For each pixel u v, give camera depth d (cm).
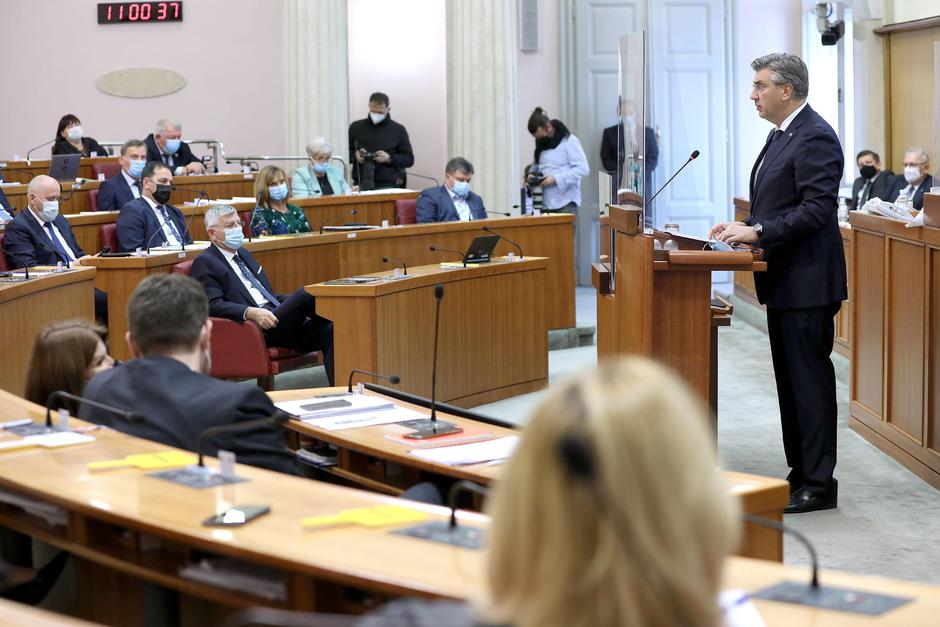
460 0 1086
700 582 94
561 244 831
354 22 1239
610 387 97
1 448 256
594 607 94
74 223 739
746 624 155
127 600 246
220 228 596
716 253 408
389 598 183
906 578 368
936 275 465
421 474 299
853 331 573
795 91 435
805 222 421
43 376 313
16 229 675
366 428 311
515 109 1092
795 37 1134
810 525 427
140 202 735
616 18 1189
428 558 184
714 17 1127
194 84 1249
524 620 95
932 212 462
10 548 279
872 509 446
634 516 93
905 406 507
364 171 1111
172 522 204
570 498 94
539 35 1195
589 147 1199
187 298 283
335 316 568
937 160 471
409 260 751
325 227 755
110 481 231
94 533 226
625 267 453
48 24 1245
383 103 1138
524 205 1114
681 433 95
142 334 281
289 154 1122
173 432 266
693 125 1133
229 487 227
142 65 1248
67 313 555
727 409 643
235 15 1243
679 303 420
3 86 1252
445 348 632
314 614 189
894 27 997
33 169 994
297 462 326
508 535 97
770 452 541
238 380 615
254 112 1250
